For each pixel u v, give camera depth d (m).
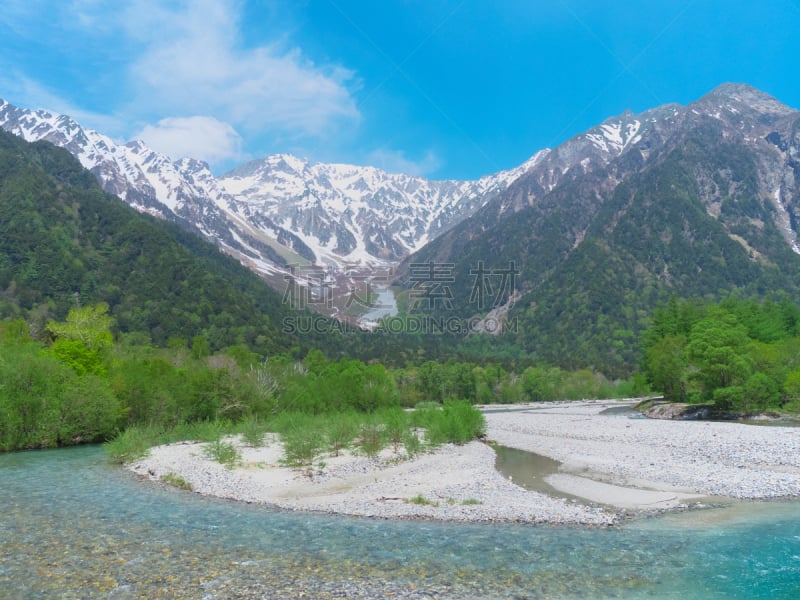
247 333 170.50
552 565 15.22
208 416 56.00
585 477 29.80
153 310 165.25
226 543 17.36
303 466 32.31
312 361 131.00
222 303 181.50
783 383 66.38
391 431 41.84
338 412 64.31
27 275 158.12
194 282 185.38
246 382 60.59
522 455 39.34
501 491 25.50
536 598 12.87
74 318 76.62
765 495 24.36
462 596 12.96
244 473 30.28
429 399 138.62
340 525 19.66
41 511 21.86
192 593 13.06
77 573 14.48
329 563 15.38
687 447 38.78
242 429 47.59
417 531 18.78
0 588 13.36
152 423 50.50
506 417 82.19
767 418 62.38
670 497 24.25
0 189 187.50
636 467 32.09
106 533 18.55
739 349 67.25
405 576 14.33
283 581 13.91
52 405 44.06
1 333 76.19
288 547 16.92
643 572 14.65
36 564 15.21
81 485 27.56
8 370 42.81
